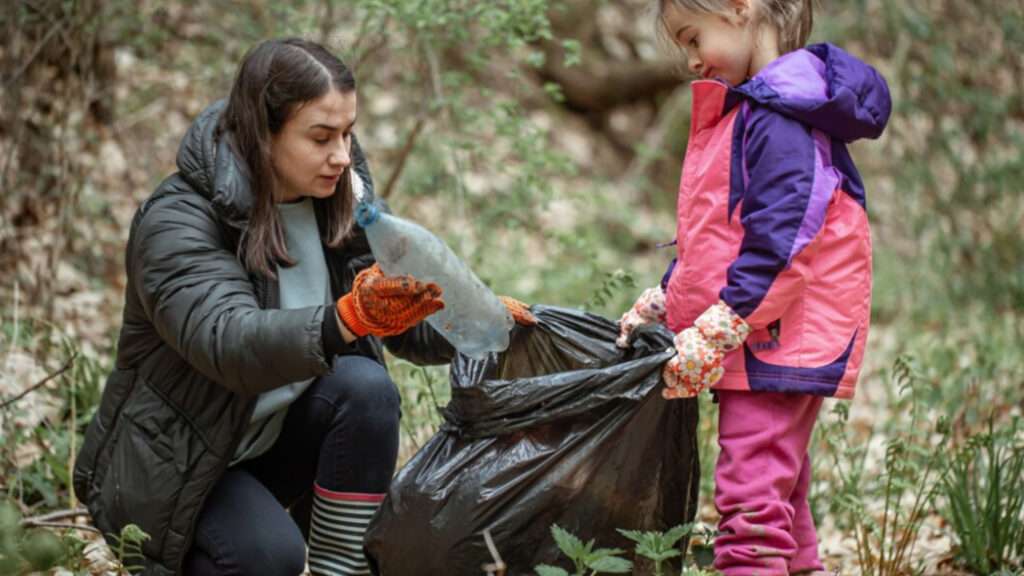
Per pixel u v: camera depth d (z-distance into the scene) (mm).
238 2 7090
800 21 3367
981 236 8359
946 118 8891
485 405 2932
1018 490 3930
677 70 3674
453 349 3355
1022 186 8133
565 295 7117
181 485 2967
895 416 5047
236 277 2914
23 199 5879
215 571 2986
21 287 5422
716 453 4824
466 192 6863
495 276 6914
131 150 7059
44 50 5727
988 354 6137
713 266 3209
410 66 7023
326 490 3160
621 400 2941
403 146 6844
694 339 3021
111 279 6426
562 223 9359
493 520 2896
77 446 4383
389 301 2672
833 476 4398
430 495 2912
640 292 7930
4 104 5613
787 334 3158
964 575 3848
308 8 6707
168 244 2902
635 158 11039
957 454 4062
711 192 3240
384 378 3195
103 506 3084
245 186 2934
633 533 2795
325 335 2723
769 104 3164
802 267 3088
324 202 3189
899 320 7938
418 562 2918
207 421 2957
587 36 11203
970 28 8727
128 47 6945
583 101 11203
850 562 4051
